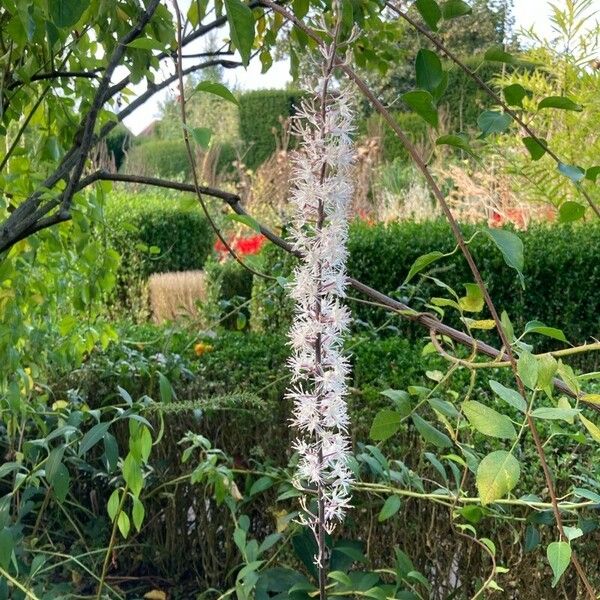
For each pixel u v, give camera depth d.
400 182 9.59
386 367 2.69
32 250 2.43
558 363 1.35
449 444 1.67
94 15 1.98
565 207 1.42
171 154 17.36
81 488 2.99
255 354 3.00
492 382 1.26
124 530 1.95
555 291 5.03
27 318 2.70
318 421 1.45
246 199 11.79
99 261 2.70
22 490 2.80
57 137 2.47
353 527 2.46
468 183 7.10
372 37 2.45
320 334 1.40
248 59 1.32
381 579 2.44
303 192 1.32
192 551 2.94
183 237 8.70
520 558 2.17
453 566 2.41
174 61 1.97
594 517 1.95
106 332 2.84
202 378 2.85
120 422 2.99
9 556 1.88
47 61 2.04
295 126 1.31
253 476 2.56
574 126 5.64
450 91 11.96
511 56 1.35
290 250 1.57
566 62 5.86
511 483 1.12
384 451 2.37
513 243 1.17
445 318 5.02
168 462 2.89
